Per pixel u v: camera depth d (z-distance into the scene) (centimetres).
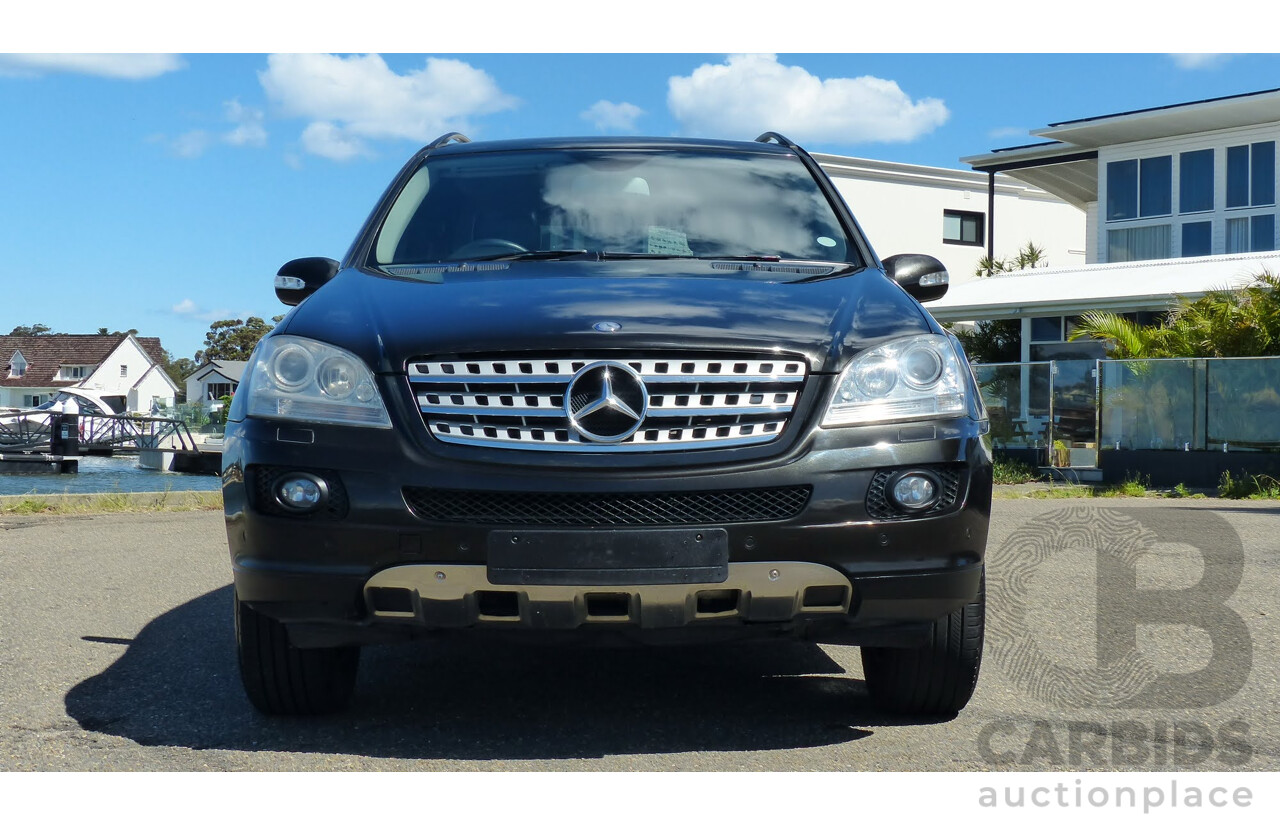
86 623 472
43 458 3038
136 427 3969
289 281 395
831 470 295
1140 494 1337
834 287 350
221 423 5141
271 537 300
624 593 288
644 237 396
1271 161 2308
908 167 3556
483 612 296
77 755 304
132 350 8531
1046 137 2511
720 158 442
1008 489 1408
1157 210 2462
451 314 316
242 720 338
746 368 300
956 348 331
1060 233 3838
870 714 349
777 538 291
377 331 315
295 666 326
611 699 365
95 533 790
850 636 307
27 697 359
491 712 349
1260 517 911
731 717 345
